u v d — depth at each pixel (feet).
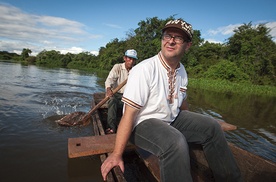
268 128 16.90
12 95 20.31
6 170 7.47
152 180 6.48
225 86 61.11
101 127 9.62
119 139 4.40
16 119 13.00
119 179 5.33
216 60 89.56
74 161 8.37
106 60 109.29
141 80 4.51
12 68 64.80
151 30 93.56
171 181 3.90
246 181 6.43
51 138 10.56
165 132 4.25
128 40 102.12
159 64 4.99
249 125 17.42
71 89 29.04
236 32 84.38
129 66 12.59
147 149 4.53
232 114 21.31
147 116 4.98
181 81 5.62
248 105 29.04
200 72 84.17
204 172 6.24
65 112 15.64
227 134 14.56
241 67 76.59
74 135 11.19
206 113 20.89
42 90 25.49
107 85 12.00
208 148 5.49
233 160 5.34
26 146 9.46
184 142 4.00
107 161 4.22
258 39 76.89
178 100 5.48
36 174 7.37
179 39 4.77
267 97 47.26
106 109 14.79
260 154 11.57
